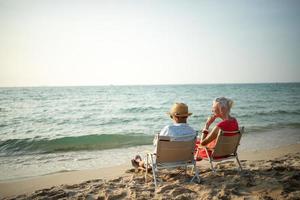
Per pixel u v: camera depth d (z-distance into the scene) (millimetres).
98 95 54656
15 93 60031
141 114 23828
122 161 8766
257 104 34344
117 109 27703
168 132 5047
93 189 5207
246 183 4969
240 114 23641
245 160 7488
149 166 5641
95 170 7398
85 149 10883
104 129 16297
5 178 6969
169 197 4578
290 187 4707
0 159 9328
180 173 5938
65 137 12727
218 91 73688
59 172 7484
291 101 38875
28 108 28641
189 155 5258
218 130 5176
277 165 6488
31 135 14234
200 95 54344
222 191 4621
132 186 5219
